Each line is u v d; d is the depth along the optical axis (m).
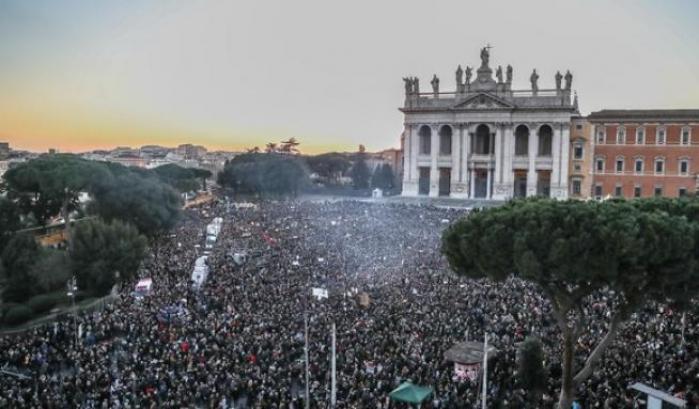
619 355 32.50
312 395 28.78
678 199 28.25
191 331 37.53
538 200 27.95
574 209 25.22
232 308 42.00
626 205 25.95
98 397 28.55
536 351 29.34
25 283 53.78
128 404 27.38
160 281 53.00
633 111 119.19
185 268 58.97
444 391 28.72
